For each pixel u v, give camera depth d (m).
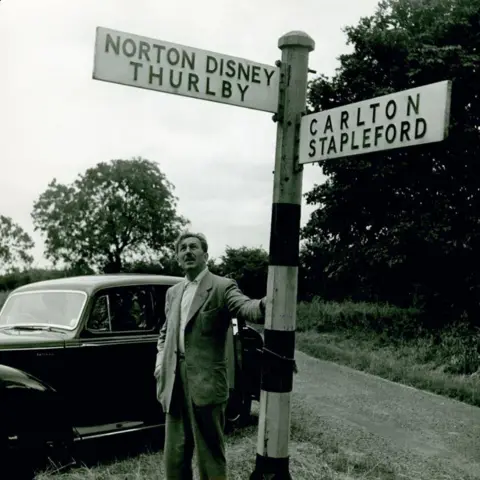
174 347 4.09
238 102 3.64
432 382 11.07
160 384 4.13
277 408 3.51
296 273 3.60
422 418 8.41
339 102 19.25
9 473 5.06
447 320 17.48
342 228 20.16
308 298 29.00
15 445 5.05
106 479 5.35
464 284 17.81
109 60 3.42
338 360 14.23
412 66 17.66
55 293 6.53
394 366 12.85
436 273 18.36
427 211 17.55
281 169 3.68
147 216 75.75
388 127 3.28
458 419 8.43
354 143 3.42
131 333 6.39
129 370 6.31
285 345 3.53
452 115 17.08
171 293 4.28
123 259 76.88
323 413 8.47
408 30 18.73
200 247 4.08
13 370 5.28
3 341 5.60
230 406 7.15
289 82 3.72
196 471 5.57
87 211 76.06
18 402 5.12
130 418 6.28
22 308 6.67
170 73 3.54
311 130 3.63
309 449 6.48
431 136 3.08
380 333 17.64
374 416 8.42
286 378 3.52
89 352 6.05
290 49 3.73
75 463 5.53
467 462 6.38
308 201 20.70
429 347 14.74
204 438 3.94
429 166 17.84
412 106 3.18
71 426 5.52
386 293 21.53
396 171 17.58
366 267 19.61
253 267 35.47
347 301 24.83
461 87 17.03
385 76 18.67
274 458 3.50
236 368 7.23
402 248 17.62
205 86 3.60
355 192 19.02
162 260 75.75
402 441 7.11
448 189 17.61
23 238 85.94
